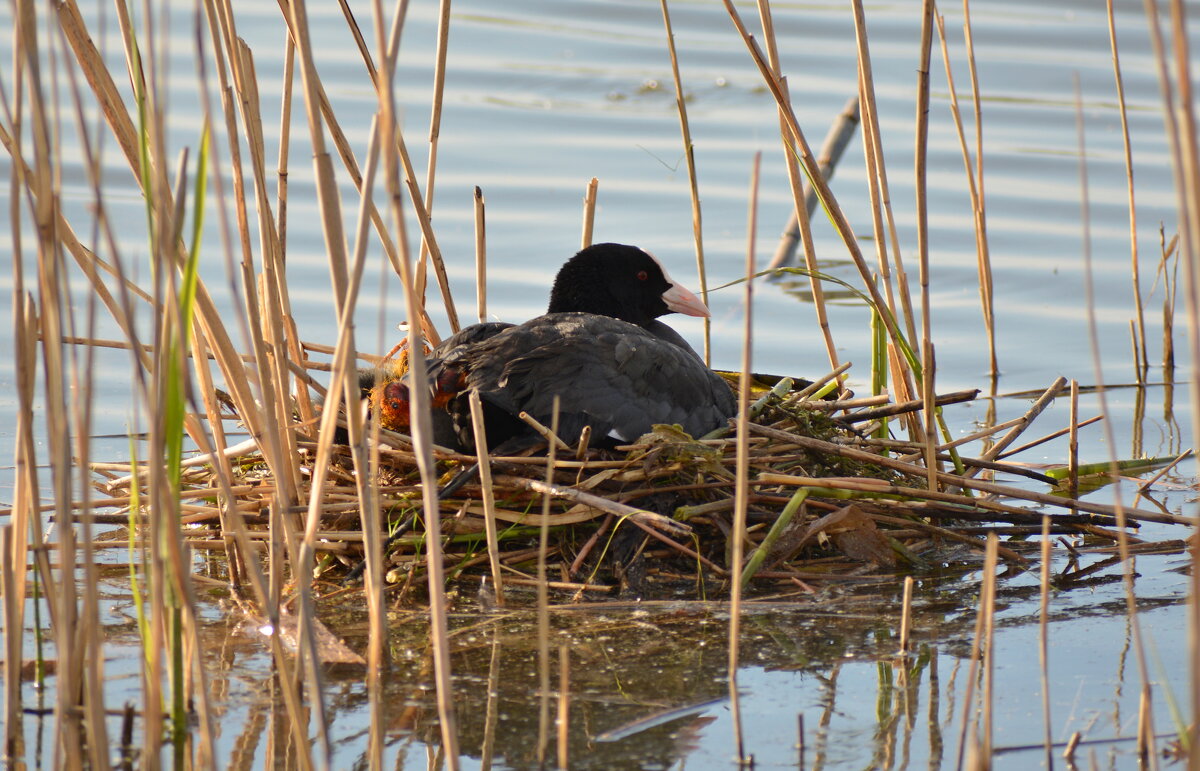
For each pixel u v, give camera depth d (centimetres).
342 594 931
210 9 814
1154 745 678
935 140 2059
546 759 723
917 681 816
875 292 1065
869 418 1111
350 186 1827
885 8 2564
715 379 1086
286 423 910
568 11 2519
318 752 726
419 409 667
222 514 955
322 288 1589
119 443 1239
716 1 2584
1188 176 559
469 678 809
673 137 2073
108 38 2102
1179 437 1309
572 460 966
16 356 706
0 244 1670
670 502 988
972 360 1506
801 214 1188
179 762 712
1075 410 1076
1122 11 2466
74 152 1916
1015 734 753
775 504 1006
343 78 2159
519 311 1548
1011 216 1850
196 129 1883
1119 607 937
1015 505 1127
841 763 718
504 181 1897
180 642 708
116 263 634
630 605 915
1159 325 1600
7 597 718
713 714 775
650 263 1314
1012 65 2280
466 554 960
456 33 2380
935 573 1001
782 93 1043
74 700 710
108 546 1022
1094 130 2095
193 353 883
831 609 923
